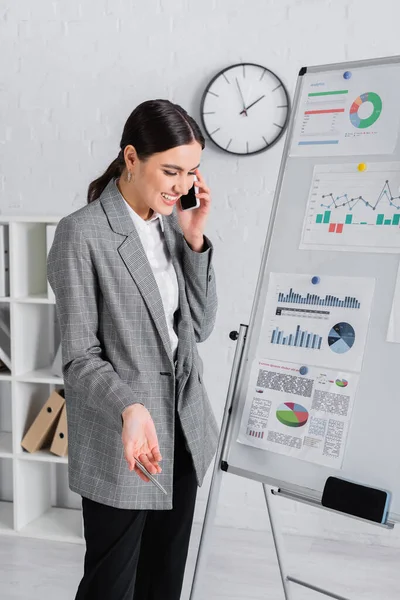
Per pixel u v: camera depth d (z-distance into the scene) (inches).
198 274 70.1
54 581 102.8
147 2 115.5
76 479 65.7
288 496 67.9
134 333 64.6
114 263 63.4
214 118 114.3
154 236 69.2
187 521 72.1
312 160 73.0
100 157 119.6
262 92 112.9
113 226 64.3
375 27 110.0
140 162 62.7
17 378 114.7
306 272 71.1
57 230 64.0
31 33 119.0
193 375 69.9
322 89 73.8
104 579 66.3
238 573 105.5
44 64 119.3
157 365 65.9
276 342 71.5
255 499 121.0
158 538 72.2
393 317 65.5
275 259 73.2
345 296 68.4
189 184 64.2
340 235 69.9
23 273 116.0
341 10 110.6
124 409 58.9
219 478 72.9
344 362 67.3
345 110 72.1
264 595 99.2
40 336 122.3
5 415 129.0
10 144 121.8
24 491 118.7
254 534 119.4
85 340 63.2
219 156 116.3
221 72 113.2
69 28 117.9
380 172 68.9
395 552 114.3
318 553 113.0
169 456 66.3
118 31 116.7
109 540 65.9
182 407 68.6
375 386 65.3
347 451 65.6
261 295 73.3
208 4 114.0
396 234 66.9
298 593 100.0
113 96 118.1
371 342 66.3
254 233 116.9
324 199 71.6
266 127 113.3
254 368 72.3
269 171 115.3
